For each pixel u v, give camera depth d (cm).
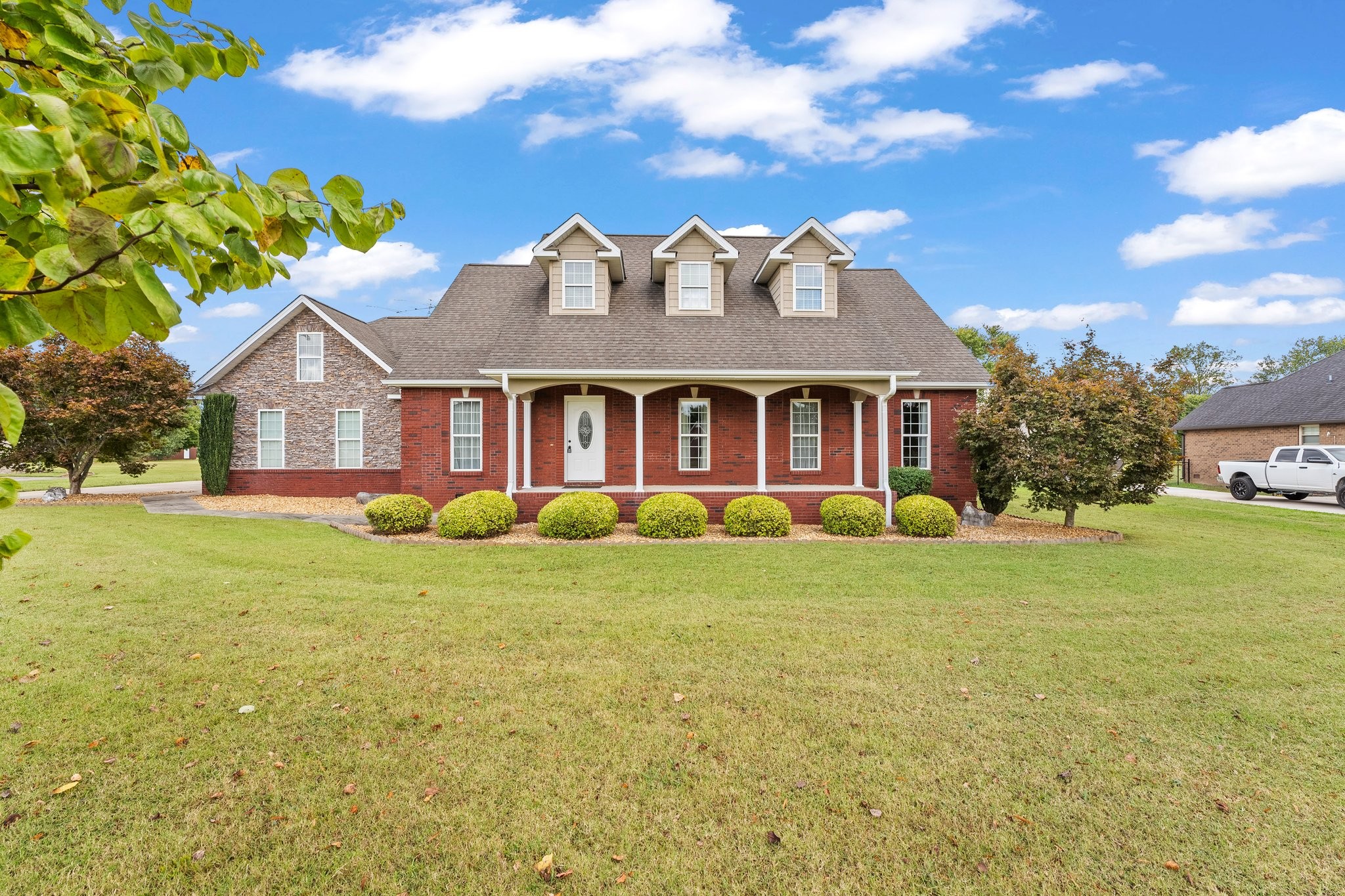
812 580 846
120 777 357
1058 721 439
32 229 132
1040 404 1263
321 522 1337
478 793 348
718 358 1372
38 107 105
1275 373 5797
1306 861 301
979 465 1440
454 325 1630
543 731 417
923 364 1544
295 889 278
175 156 160
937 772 374
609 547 1078
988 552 1056
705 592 782
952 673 522
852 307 1608
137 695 458
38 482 2589
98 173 121
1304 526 1441
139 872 286
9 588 743
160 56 158
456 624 638
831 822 327
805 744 403
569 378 1320
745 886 284
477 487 1497
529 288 1691
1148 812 338
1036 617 683
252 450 1838
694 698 470
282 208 162
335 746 394
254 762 374
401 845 307
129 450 1797
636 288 1627
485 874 289
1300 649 586
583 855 302
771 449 1537
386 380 1455
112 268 114
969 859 302
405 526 1180
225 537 1128
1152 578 873
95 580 788
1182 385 1223
